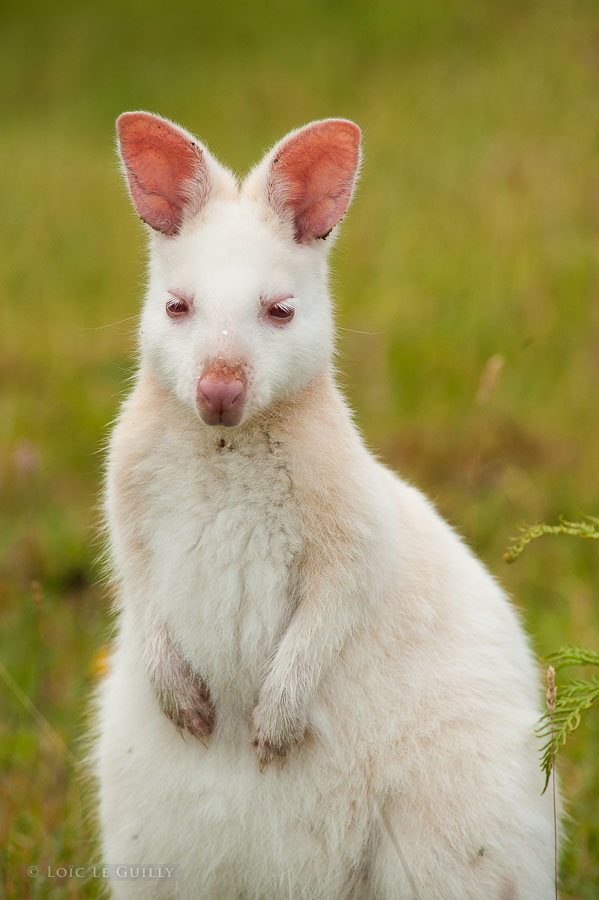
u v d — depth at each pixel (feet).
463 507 87.25
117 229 144.05
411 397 101.81
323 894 51.98
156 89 204.33
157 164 51.65
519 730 51.19
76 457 97.66
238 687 51.39
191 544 49.73
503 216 125.08
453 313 110.01
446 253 120.78
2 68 230.68
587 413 98.12
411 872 49.78
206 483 49.47
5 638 77.25
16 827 60.59
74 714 69.77
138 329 52.95
